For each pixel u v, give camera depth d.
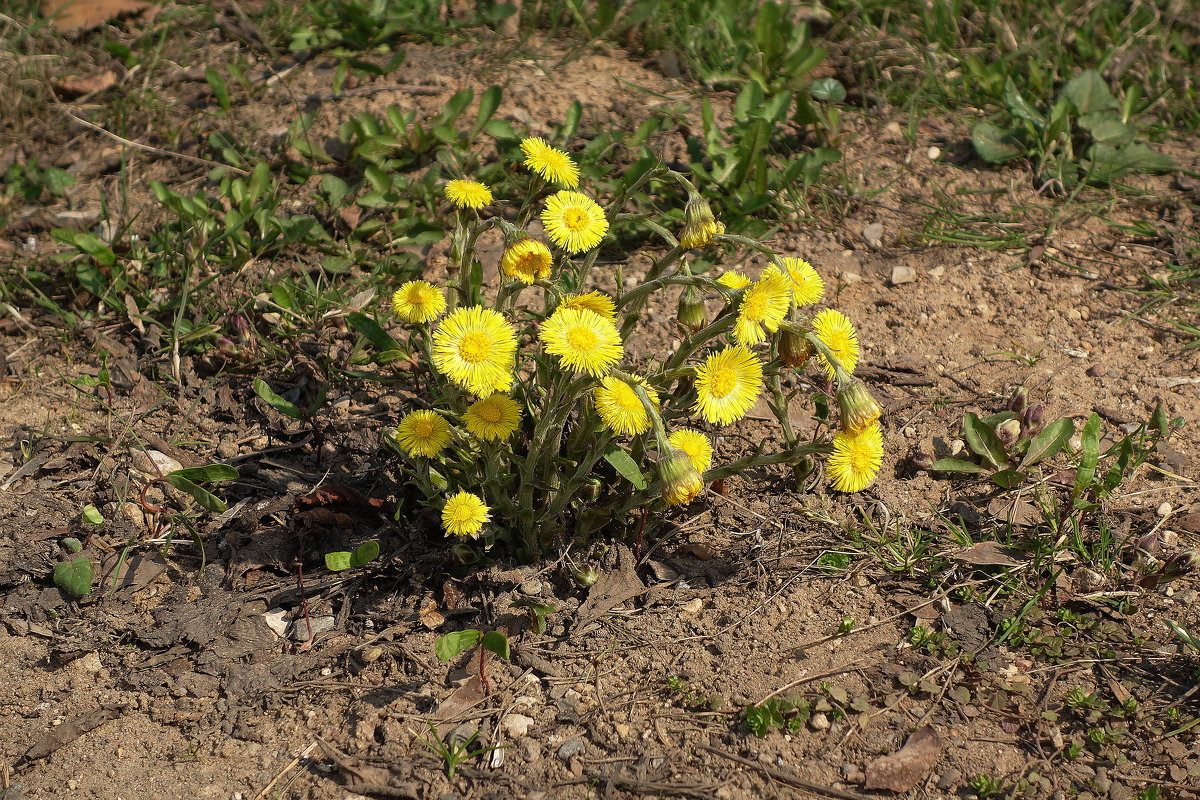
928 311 1.54
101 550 1.42
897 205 1.62
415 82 1.71
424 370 1.49
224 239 1.58
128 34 1.88
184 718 1.36
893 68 1.74
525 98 1.69
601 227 1.34
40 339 1.55
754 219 1.59
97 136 1.70
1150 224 1.60
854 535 1.42
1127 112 1.65
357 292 1.55
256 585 1.41
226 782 1.34
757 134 1.58
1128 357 1.51
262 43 1.81
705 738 1.34
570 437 1.39
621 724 1.35
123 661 1.38
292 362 1.52
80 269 1.57
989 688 1.36
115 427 1.49
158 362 1.53
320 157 1.64
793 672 1.36
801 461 1.43
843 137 1.67
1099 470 1.44
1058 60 1.71
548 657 1.37
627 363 1.49
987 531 1.42
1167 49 1.78
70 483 1.46
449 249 1.58
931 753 1.33
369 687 1.37
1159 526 1.42
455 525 1.35
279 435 1.48
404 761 1.34
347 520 1.42
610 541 1.41
